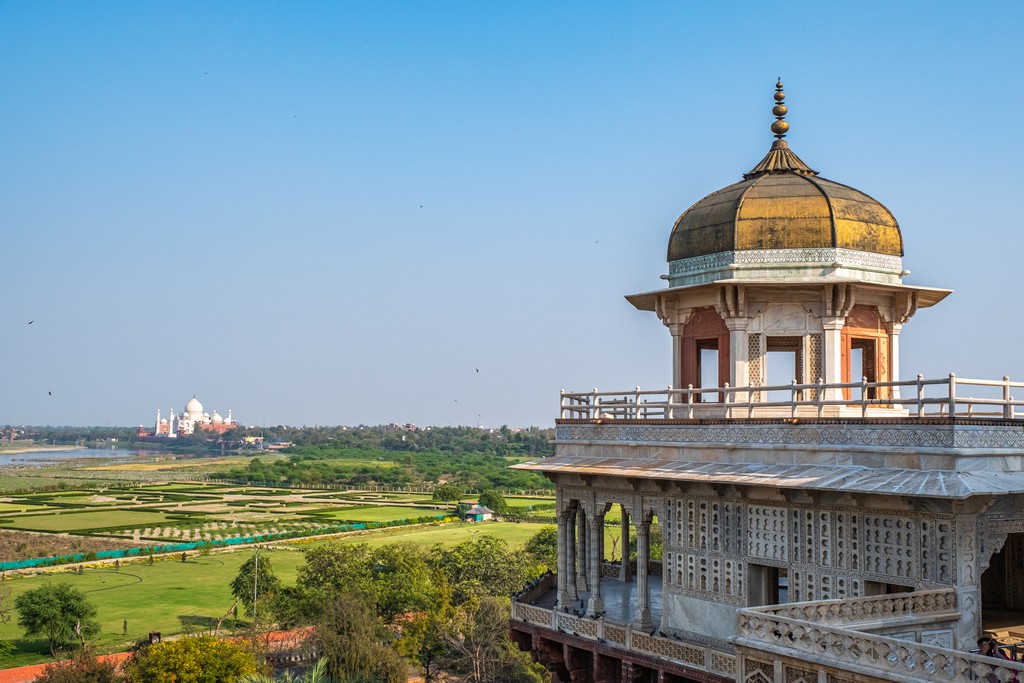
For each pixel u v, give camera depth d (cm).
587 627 3109
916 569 2272
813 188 3234
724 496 2800
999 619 2673
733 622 2773
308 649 7044
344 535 15612
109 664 6406
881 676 1744
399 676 6975
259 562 9688
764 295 3167
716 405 2875
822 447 2511
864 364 3312
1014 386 2386
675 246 3431
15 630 9138
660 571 3994
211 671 6262
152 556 13362
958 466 2183
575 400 3478
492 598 7694
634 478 3006
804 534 2573
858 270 3158
